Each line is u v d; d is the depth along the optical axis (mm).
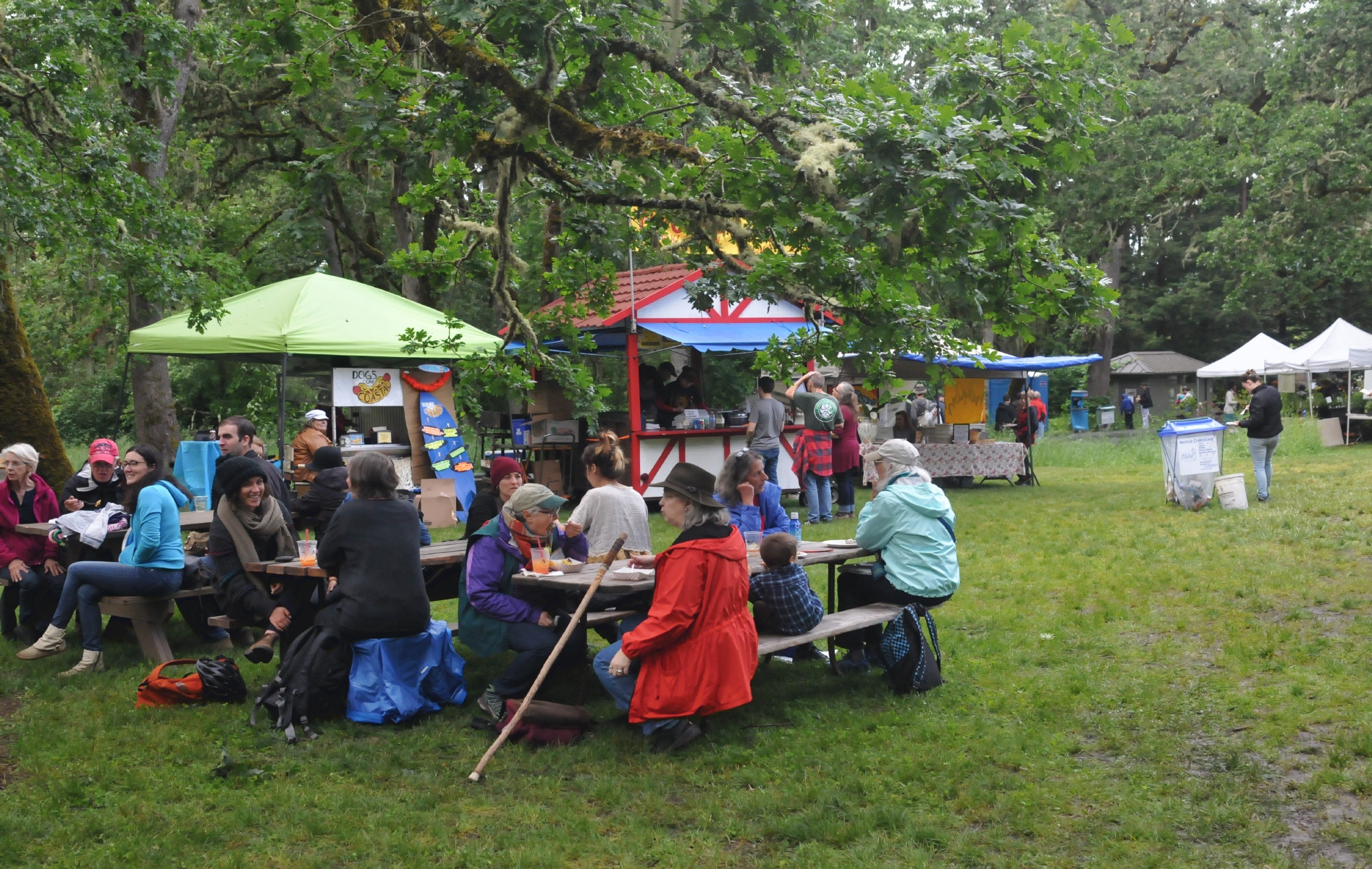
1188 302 47125
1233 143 28422
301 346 11250
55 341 20703
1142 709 5406
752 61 6316
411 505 5688
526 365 9055
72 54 12055
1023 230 5457
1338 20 26156
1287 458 19500
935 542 6145
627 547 6219
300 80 6535
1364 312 46312
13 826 4168
